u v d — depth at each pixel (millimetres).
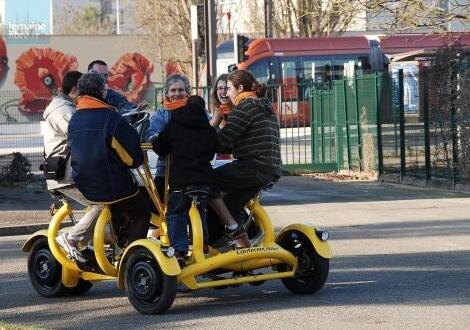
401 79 22328
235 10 57062
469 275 10188
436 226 14812
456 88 20094
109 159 8555
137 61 69438
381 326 7734
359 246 12727
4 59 69250
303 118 28703
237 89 9008
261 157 8820
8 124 57156
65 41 69938
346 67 34531
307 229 9125
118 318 8391
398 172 22922
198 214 8500
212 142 8570
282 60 43406
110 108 8703
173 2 54875
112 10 93562
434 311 8305
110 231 8930
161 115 8781
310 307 8602
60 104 9242
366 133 24469
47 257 9562
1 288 10297
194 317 8305
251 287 9859
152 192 8742
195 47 27328
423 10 21953
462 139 20094
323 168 26422
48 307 9078
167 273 8188
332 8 24219
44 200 20062
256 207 9133
